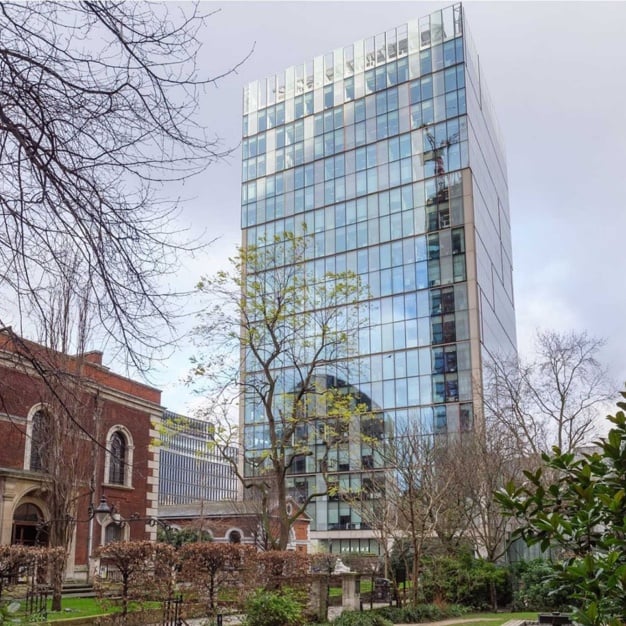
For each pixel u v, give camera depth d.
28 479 22.86
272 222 65.94
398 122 61.19
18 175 5.11
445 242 55.72
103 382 27.69
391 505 30.73
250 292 24.23
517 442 27.81
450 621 19.19
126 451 29.05
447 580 23.22
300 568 19.50
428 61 60.84
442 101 59.06
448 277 54.72
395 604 22.41
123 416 29.11
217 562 17.70
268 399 23.27
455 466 25.58
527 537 5.64
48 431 20.52
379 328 56.28
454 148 57.53
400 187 59.31
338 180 63.16
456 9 60.53
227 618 17.77
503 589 23.23
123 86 5.16
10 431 22.09
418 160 59.00
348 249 60.41
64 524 20.72
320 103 66.56
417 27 62.16
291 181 66.12
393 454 30.50
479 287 54.50
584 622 4.54
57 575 18.20
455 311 53.69
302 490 55.62
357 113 63.91
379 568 29.61
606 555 5.15
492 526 26.27
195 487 76.06
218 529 40.44
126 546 16.66
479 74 65.25
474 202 56.34
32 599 16.45
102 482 27.41
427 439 36.16
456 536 28.47
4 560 15.78
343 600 20.97
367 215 60.41
